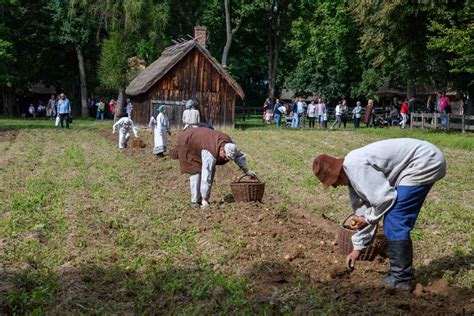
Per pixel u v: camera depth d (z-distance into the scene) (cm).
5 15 5288
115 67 4956
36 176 1620
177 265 809
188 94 3759
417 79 3531
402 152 694
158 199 1288
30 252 867
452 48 2734
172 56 3819
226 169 1795
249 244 905
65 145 2584
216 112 3825
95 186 1446
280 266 801
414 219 709
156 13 5056
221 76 3812
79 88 6406
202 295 680
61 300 677
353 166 686
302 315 617
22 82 6044
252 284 730
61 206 1204
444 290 729
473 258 857
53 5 5553
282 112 4356
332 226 1066
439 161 689
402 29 3222
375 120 4244
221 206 1168
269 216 1077
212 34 6309
